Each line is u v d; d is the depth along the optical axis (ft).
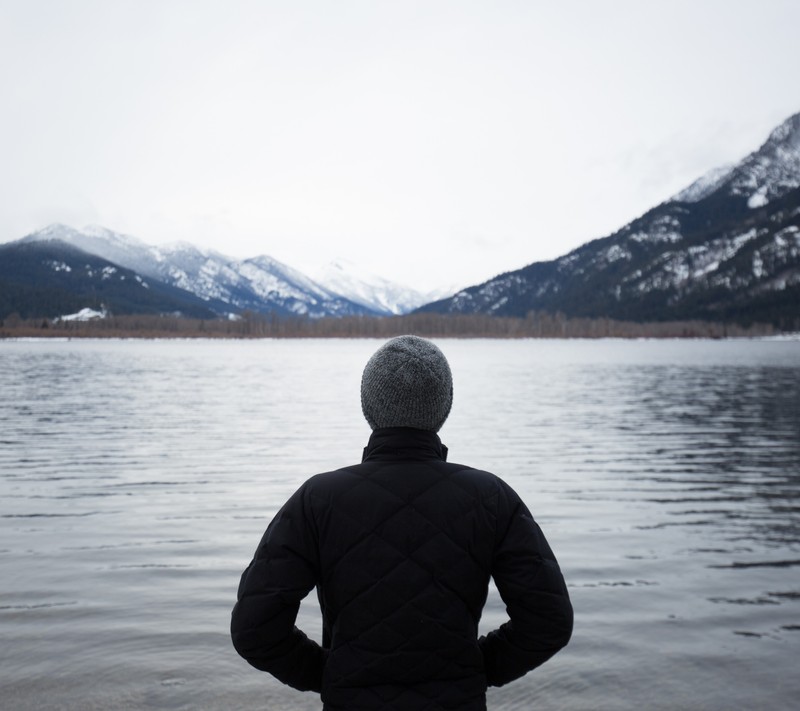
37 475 44.42
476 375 169.89
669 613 21.11
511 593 7.36
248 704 15.71
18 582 23.34
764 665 17.66
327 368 201.16
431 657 7.20
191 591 22.62
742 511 34.78
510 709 15.66
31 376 159.84
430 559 7.23
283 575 7.26
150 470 46.37
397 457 7.66
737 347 473.26
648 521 32.65
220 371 183.93
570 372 182.70
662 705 15.78
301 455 52.95
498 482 7.73
